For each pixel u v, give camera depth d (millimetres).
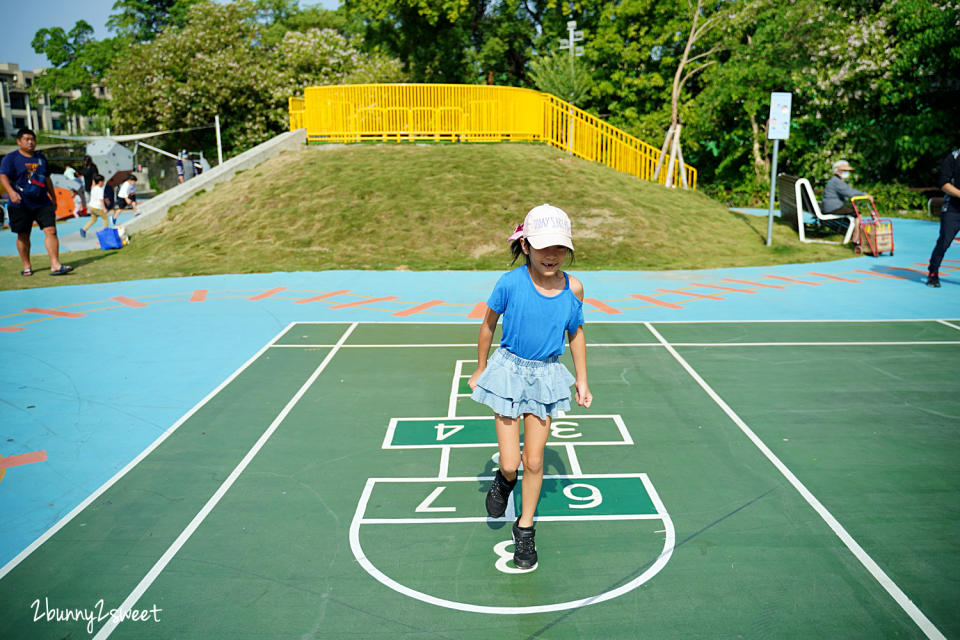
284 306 9797
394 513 4059
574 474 4574
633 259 13453
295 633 2988
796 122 24703
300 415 5637
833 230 16062
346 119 19375
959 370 6660
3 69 85625
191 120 38375
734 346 7570
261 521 3955
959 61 20797
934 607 3150
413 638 2953
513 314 3396
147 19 53938
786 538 3752
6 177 11695
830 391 6113
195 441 5109
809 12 22500
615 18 32750
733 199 25469
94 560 3551
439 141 19125
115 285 11438
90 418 5562
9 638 2945
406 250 13883
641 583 3350
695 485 4398
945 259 13555
